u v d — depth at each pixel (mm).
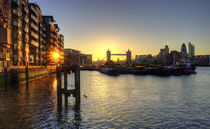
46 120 20719
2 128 18203
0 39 49812
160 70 124562
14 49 67562
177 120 21953
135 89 47312
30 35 88250
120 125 19906
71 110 24875
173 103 30781
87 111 24672
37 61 99625
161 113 24656
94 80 75438
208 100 33531
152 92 42344
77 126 19281
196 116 23609
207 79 80438
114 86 53875
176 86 54750
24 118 21203
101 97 35094
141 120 21656
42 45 112750
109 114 23625
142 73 123375
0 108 25141
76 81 27812
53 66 116000
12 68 56094
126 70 141750
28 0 85938
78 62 28500
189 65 143625
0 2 55625
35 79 65062
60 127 18859
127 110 25734
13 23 66875
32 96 33594
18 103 28109
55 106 26688
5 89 40188
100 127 19203
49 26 127438
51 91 39719
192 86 54969
